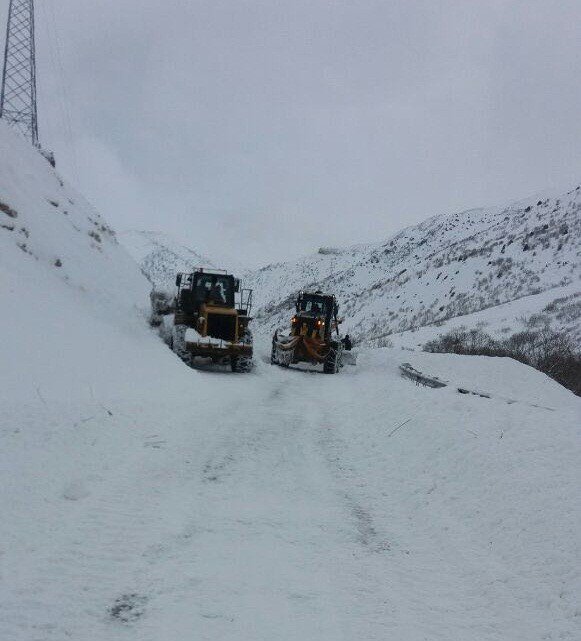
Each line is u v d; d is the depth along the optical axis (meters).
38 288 12.11
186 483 5.20
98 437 6.05
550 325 29.66
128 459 5.61
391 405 9.26
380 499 5.22
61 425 6.09
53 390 7.40
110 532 3.89
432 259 75.81
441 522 4.60
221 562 3.62
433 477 5.71
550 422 6.45
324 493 5.30
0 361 7.64
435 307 51.75
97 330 12.14
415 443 6.86
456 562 3.89
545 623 3.08
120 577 3.29
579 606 3.18
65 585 3.14
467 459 5.76
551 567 3.63
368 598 3.32
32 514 3.98
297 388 13.38
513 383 15.30
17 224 14.60
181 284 16.83
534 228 61.62
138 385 9.43
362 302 68.31
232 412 9.07
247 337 15.66
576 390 19.78
